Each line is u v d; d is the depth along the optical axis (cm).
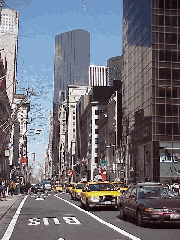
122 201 1775
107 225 1559
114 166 8456
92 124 11569
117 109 8475
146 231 1365
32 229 1445
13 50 2856
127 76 7838
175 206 1423
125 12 8256
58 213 2147
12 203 3028
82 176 13162
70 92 18688
